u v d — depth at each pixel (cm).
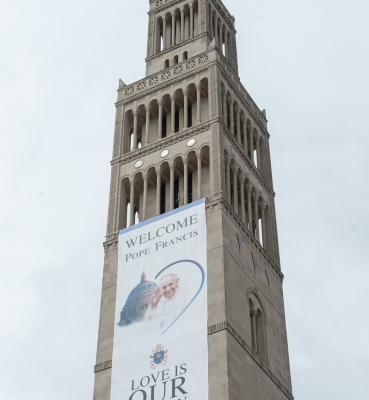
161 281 6438
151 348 6088
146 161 7438
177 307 6203
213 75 7675
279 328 6894
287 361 6781
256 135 8194
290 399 6519
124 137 7831
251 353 6134
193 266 6369
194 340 5941
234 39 9288
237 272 6469
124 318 6391
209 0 8919
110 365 6188
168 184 7325
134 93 8100
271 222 7650
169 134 7519
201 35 8406
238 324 6131
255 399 5916
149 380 5928
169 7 9006
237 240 6688
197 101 7600
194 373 5775
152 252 6662
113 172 7550
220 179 6838
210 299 6109
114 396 5984
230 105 7788
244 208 7169
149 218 7088
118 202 7288
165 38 8831
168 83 7919
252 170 7706
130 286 6562
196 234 6544
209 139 7188
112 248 6956
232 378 5697
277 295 7119
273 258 7362
